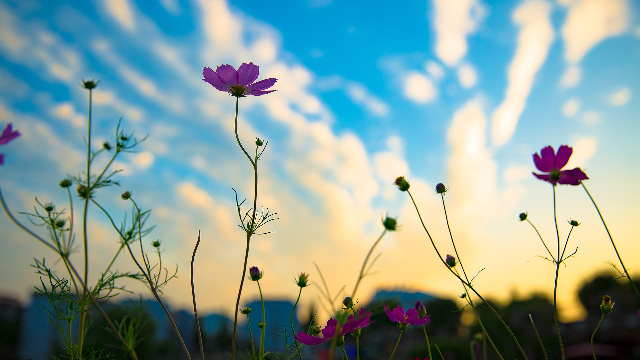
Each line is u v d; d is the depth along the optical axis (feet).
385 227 1.03
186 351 1.15
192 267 1.26
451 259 1.79
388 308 1.68
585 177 1.54
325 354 1.74
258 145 1.54
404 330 1.70
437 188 1.77
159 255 1.52
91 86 1.47
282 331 1.64
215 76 1.87
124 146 1.57
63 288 1.56
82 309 1.36
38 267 1.55
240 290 1.25
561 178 1.57
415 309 1.74
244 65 1.87
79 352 1.37
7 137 1.16
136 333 1.11
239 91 1.87
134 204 1.49
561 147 1.60
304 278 1.59
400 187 1.63
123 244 1.44
